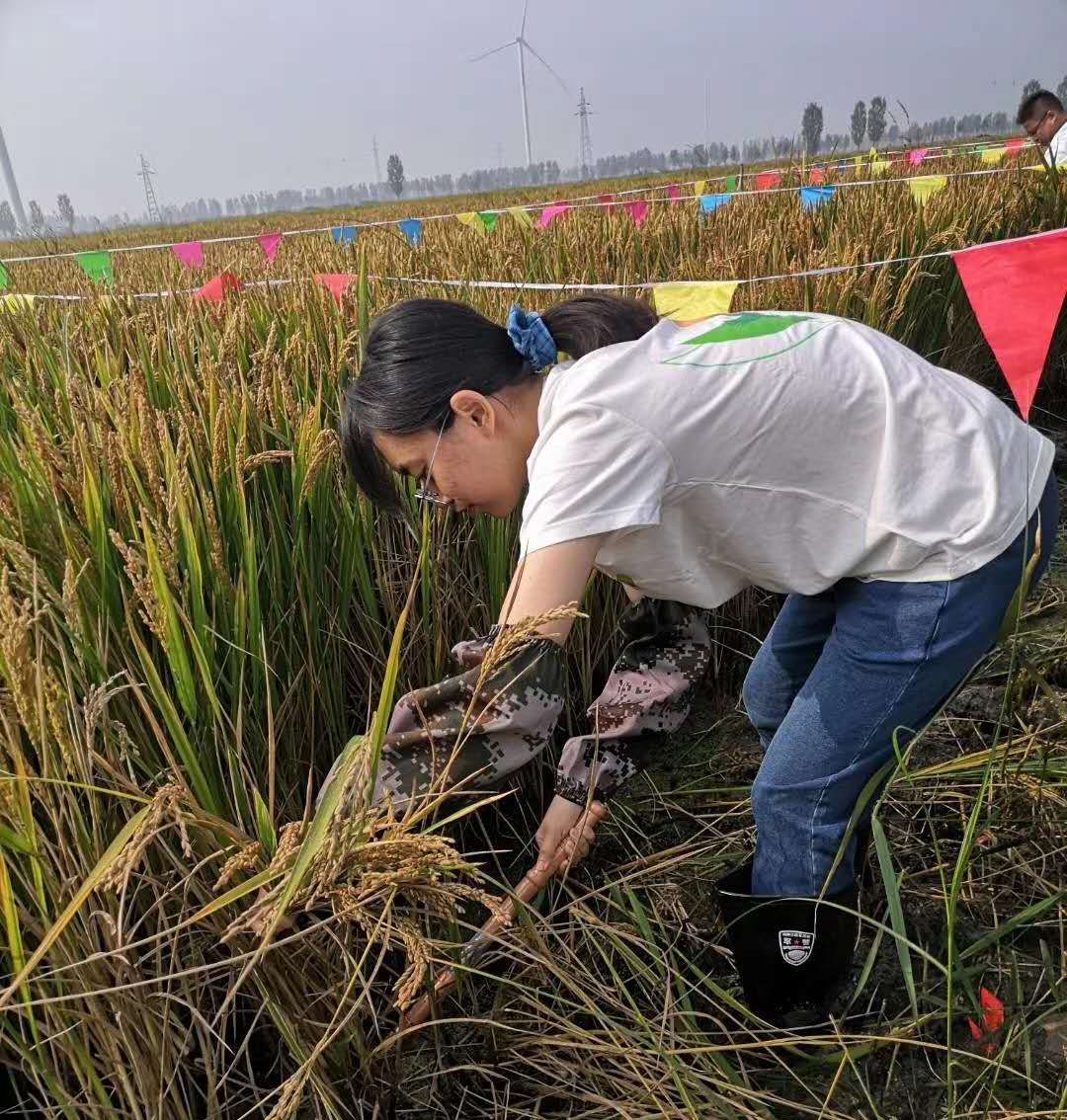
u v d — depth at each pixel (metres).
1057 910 1.87
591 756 1.74
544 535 1.20
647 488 1.22
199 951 1.33
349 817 1.07
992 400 1.42
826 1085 1.63
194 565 1.37
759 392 1.29
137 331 2.37
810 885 1.53
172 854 1.27
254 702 1.60
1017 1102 1.52
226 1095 1.48
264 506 1.92
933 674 1.39
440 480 1.34
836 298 3.15
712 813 2.35
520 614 1.20
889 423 1.33
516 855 2.23
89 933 1.17
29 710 0.98
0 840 1.00
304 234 9.98
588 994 1.79
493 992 1.79
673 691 1.73
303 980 1.39
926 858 2.08
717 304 2.53
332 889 1.08
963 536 1.32
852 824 1.42
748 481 1.31
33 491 1.39
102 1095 1.20
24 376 2.53
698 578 1.42
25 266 9.75
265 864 1.24
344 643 2.13
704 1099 1.57
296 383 2.16
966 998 1.75
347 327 2.62
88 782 1.13
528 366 1.36
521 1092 1.64
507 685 1.26
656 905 2.04
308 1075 1.25
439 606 2.10
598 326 1.38
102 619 1.37
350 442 1.41
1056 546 3.46
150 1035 1.24
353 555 1.99
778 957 1.57
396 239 6.14
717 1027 1.74
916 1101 1.58
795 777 1.51
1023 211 5.06
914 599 1.36
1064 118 7.38
